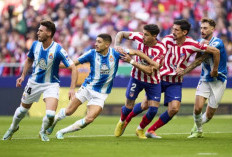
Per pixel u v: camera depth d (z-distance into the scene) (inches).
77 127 985.5
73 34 2281.0
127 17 2336.4
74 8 2367.1
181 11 2299.5
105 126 1403.8
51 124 935.7
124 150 803.4
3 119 1652.3
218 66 1101.7
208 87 1101.7
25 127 1342.3
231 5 2340.1
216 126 1443.2
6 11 2375.7
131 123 1556.3
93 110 973.8
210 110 1123.9
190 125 1470.2
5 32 2316.7
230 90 1838.1
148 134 1074.1
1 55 2260.1
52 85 929.5
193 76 1859.0
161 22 2292.1
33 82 929.5
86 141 964.6
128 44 2149.4
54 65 923.4
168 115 1053.2
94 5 2369.6
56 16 2352.4
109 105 1840.6
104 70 969.5
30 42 2266.2
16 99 1824.6
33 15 2354.8
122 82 1836.9
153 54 1005.2
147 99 1053.2
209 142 970.7
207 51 1037.2
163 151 795.4
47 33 903.1
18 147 831.1
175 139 1042.7
